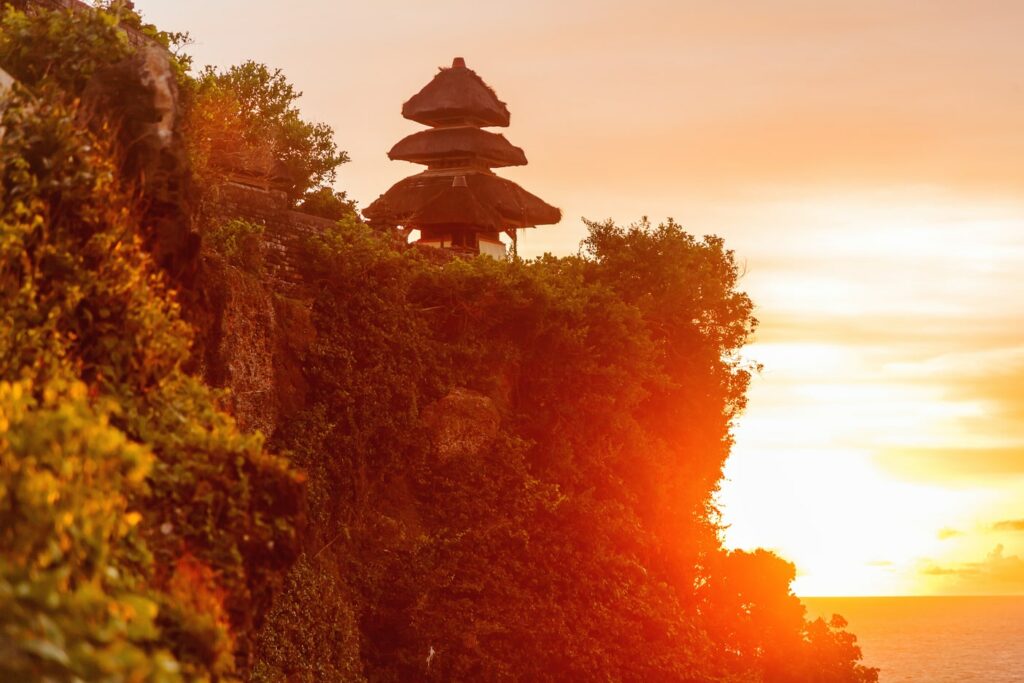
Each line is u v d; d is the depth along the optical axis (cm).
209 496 1709
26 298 1747
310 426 3797
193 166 2772
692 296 5438
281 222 4041
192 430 1792
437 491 4256
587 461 4641
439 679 4019
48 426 1327
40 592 1100
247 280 3569
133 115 2112
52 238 1873
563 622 4316
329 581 3719
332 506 3875
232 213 3897
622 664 4466
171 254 2106
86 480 1331
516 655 4238
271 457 1844
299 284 4003
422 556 4109
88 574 1288
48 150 1912
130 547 1490
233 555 1708
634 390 4816
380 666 3953
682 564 4947
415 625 3984
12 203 1827
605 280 5422
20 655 1023
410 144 7875
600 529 4497
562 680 4319
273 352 3684
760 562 5503
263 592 1777
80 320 1842
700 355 5431
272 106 6131
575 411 4666
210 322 2272
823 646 5950
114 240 1917
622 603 4500
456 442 4272
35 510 1223
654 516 4881
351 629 3734
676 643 4606
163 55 2191
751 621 5325
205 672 1462
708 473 5453
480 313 4469
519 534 4303
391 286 4169
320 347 3922
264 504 1794
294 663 3500
